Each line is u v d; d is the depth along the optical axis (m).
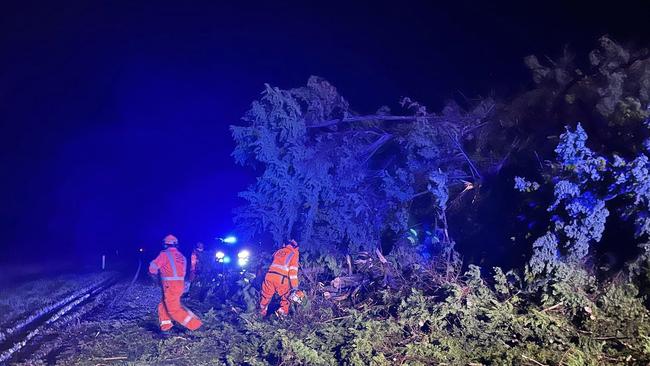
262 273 10.64
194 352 8.02
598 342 5.56
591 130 7.69
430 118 9.66
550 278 6.37
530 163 8.27
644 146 6.05
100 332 9.64
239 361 7.36
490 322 6.40
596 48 8.70
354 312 7.61
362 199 9.38
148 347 8.44
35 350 8.51
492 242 8.08
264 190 9.41
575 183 6.15
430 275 7.99
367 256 9.52
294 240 9.25
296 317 8.47
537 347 5.62
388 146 10.30
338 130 10.55
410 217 9.52
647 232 5.84
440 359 5.80
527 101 9.08
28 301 12.67
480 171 9.02
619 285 6.24
